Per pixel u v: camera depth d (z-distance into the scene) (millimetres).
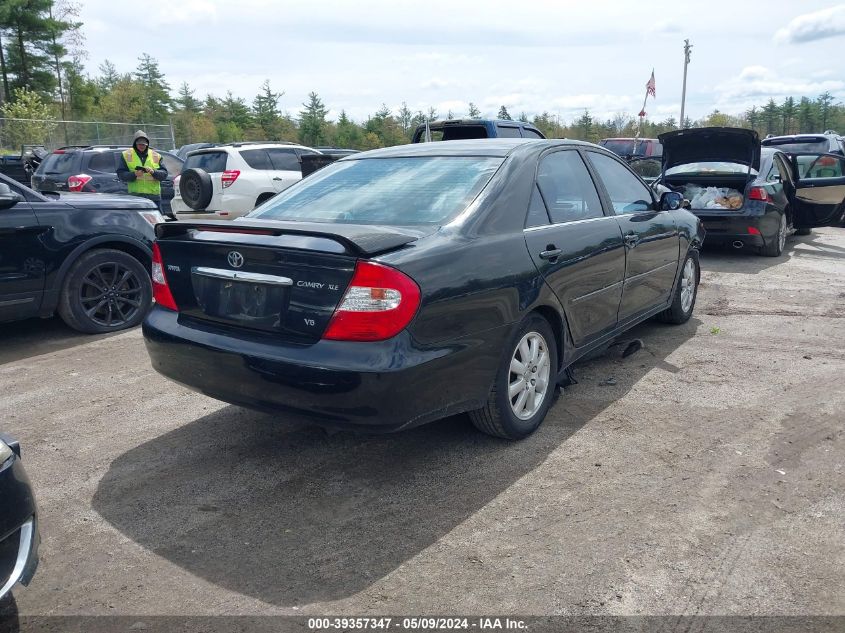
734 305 7301
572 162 4625
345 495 3479
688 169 10062
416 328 3162
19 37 53781
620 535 3072
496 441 4027
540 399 4109
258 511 3344
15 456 2484
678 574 2795
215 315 3537
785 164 10867
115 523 3266
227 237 3449
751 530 3094
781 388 4832
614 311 4863
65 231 6184
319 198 4141
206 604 2682
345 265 3100
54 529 3219
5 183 5926
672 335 6164
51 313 6262
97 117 62281
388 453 3920
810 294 7805
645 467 3699
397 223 3680
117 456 3959
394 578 2811
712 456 3814
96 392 4996
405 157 4359
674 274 5914
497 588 2734
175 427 4359
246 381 3346
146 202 6961
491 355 3590
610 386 4910
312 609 2641
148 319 3844
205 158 12070
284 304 3268
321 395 3119
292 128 76562
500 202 3812
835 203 11203
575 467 3709
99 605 2693
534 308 3875
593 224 4527
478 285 3455
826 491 3428
